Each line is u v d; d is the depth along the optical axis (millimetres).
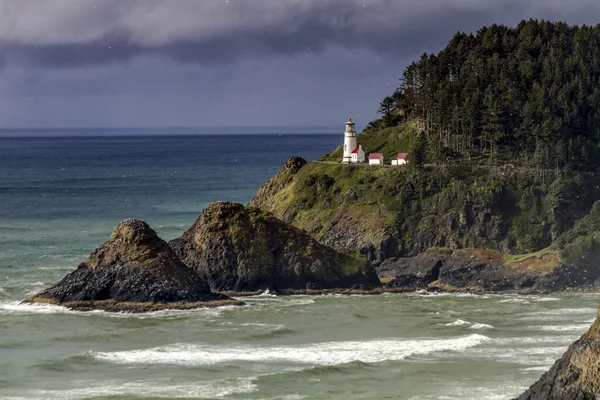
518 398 128375
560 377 122750
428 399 161250
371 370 180750
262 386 169250
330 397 162750
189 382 172125
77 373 179250
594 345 121438
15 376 177250
